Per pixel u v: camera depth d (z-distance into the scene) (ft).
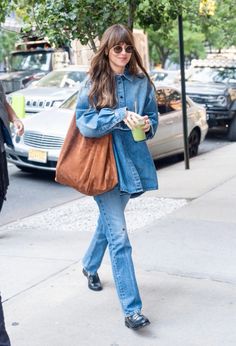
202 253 19.01
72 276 17.51
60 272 17.88
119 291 13.96
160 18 27.32
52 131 33.65
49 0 24.34
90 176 13.79
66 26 24.88
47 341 13.64
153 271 17.54
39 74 64.28
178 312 14.84
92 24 24.68
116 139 13.99
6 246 20.79
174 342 13.39
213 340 13.41
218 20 47.32
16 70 68.28
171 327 14.08
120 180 13.83
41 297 16.06
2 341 11.94
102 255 16.14
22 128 14.51
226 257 18.61
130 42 13.87
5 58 81.92
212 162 39.73
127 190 13.85
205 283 16.61
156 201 27.02
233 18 51.88
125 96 14.10
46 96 47.47
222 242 20.12
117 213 13.97
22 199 30.53
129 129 14.03
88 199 29.55
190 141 42.70
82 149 13.93
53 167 33.91
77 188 14.12
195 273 17.31
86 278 17.25
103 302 15.64
